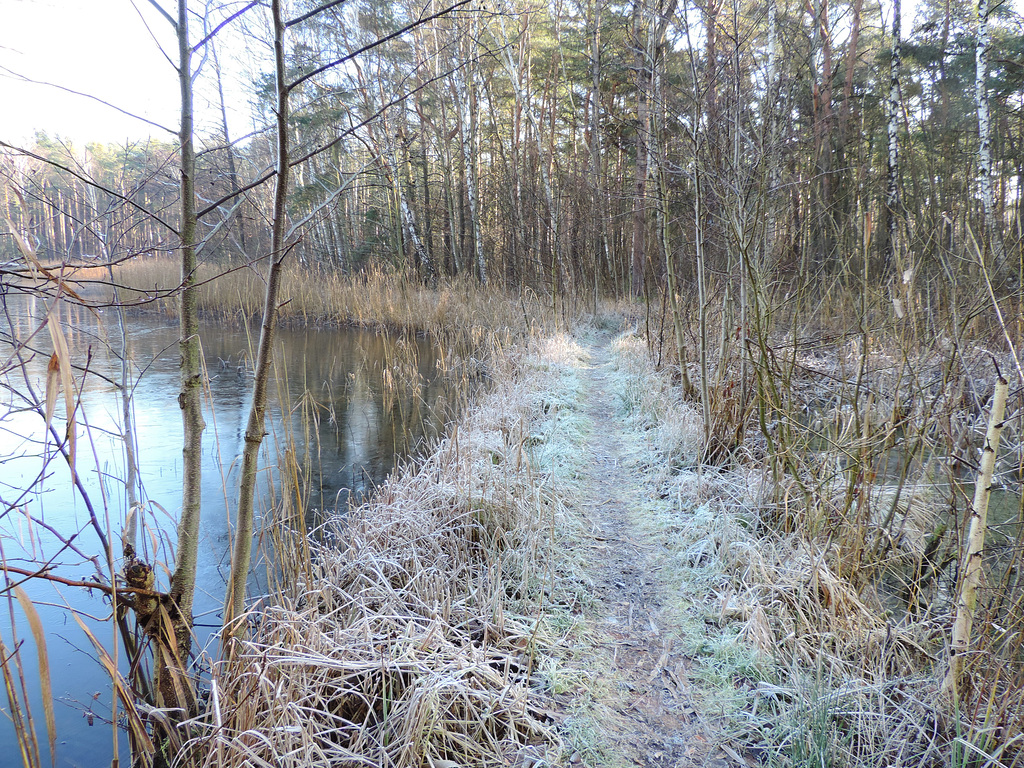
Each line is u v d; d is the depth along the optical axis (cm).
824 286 596
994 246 318
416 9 1130
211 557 405
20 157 205
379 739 219
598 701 249
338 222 1984
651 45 523
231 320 1480
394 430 691
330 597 288
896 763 201
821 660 238
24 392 678
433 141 2042
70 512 459
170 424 685
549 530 379
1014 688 210
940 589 302
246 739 207
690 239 704
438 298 1527
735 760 220
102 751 251
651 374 745
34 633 160
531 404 667
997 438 207
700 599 324
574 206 1537
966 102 1371
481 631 288
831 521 352
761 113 459
